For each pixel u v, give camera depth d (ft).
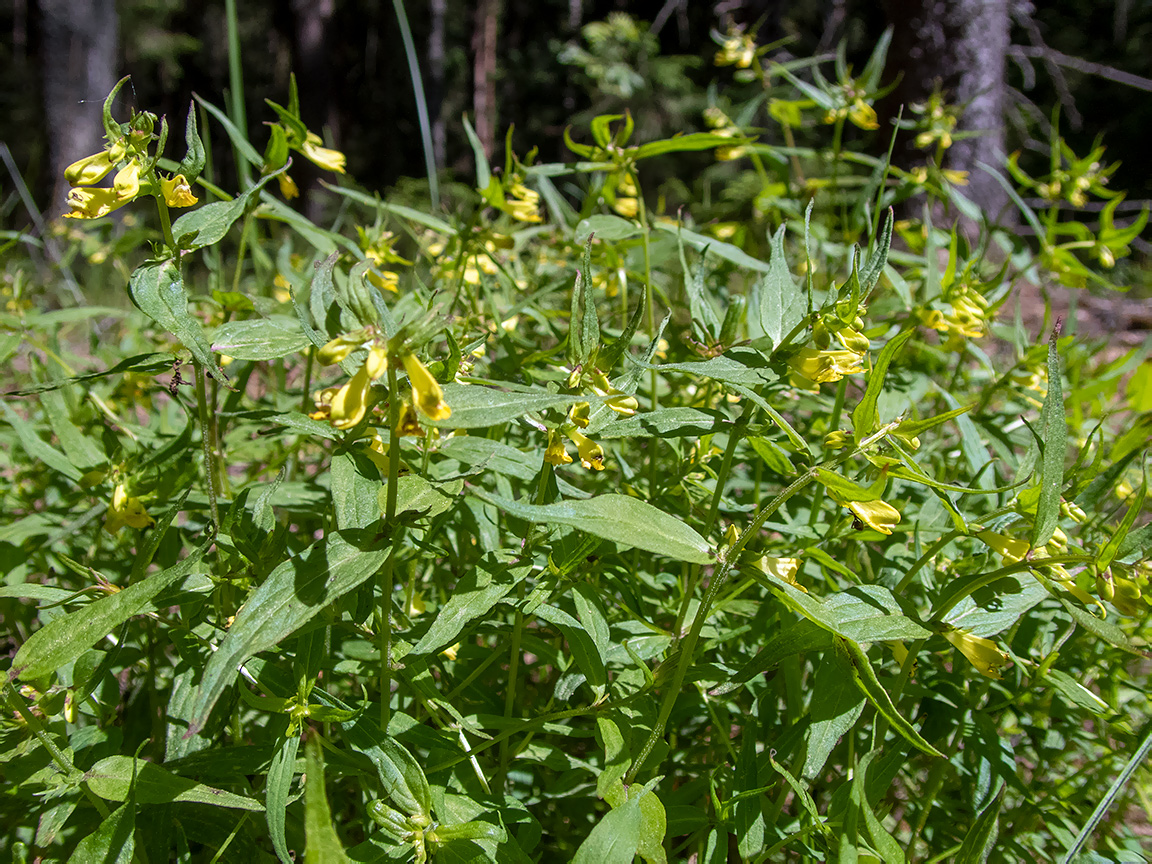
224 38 14.28
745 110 2.10
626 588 1.25
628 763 0.99
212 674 0.79
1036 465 1.05
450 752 1.04
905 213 3.70
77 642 0.88
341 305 0.84
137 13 11.16
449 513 1.20
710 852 1.03
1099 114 10.93
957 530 1.02
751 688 1.23
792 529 1.31
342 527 0.94
